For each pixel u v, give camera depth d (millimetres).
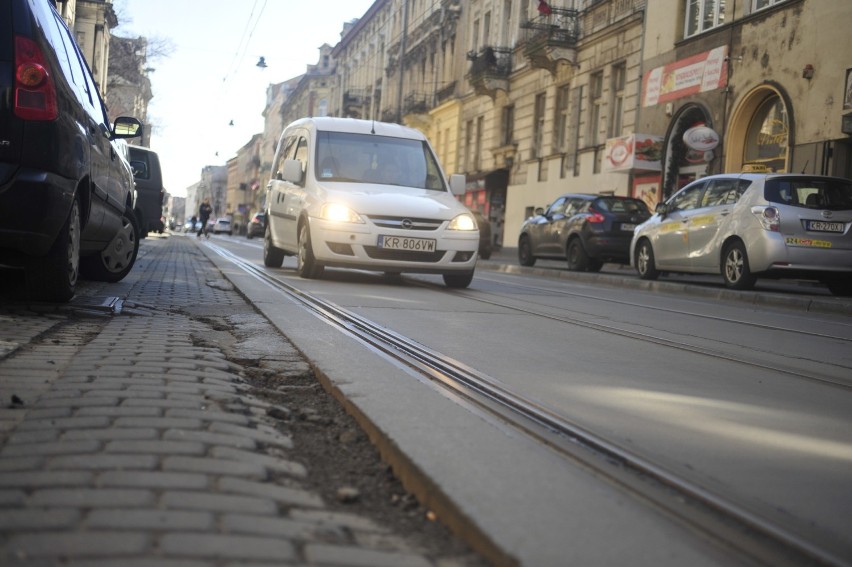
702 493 2801
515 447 3174
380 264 10945
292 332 6035
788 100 19125
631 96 26094
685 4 23719
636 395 4500
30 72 5523
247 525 2293
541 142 33156
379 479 2928
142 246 22734
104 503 2373
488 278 15477
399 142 12641
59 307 6289
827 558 2324
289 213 12781
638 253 16641
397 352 5445
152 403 3535
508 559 2139
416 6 52031
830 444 3701
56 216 5719
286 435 3377
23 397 3574
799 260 12789
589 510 2529
